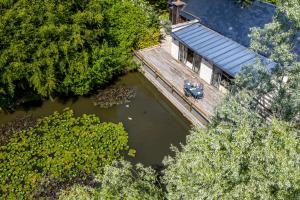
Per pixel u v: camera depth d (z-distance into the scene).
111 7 30.62
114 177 11.65
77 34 24.62
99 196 11.18
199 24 30.77
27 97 27.11
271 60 12.28
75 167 21.03
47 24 23.69
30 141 23.05
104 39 28.30
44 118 25.41
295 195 8.69
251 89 13.55
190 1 33.25
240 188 8.92
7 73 23.03
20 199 18.91
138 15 31.98
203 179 9.43
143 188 12.38
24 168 20.84
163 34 35.31
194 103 25.36
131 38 31.83
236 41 27.41
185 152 11.69
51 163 21.23
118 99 27.80
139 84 30.03
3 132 23.94
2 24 22.06
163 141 23.58
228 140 9.65
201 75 28.41
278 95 12.51
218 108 13.86
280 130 9.44
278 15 11.88
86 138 23.36
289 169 8.43
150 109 26.84
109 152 22.25
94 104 27.14
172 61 30.95
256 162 9.08
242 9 28.47
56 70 25.62
